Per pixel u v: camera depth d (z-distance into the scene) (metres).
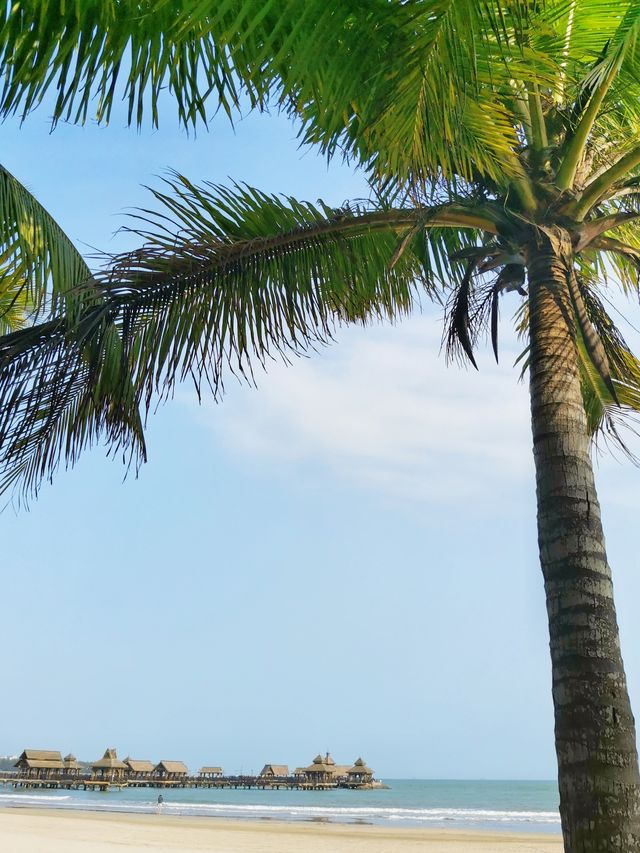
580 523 4.15
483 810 65.94
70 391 5.07
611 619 3.99
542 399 4.48
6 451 4.70
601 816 3.58
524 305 7.02
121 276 5.33
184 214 5.45
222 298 5.66
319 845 26.59
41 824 30.86
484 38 4.34
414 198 4.67
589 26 5.25
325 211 5.66
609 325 6.30
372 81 3.67
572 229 4.98
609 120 5.60
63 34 3.16
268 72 3.59
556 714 3.89
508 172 4.88
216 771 105.38
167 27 3.36
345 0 3.29
